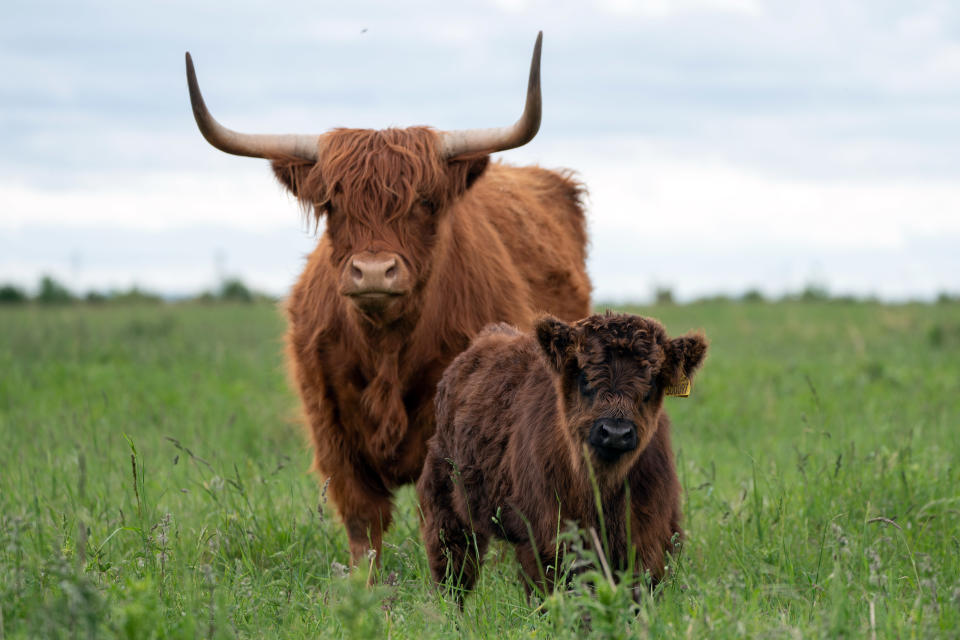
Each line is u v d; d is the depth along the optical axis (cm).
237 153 1175
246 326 3859
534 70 1124
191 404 1978
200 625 739
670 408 1948
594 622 693
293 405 1866
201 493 1335
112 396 2045
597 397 861
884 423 1577
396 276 1069
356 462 1228
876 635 726
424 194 1134
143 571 910
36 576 838
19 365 2453
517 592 974
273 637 779
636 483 895
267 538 1153
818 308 4397
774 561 1023
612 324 885
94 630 666
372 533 1220
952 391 2039
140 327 3503
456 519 1060
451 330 1227
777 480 1275
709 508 1231
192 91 1148
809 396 1952
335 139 1145
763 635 714
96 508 1223
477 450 1018
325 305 1213
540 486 915
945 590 867
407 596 990
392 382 1180
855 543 977
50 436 1627
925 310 4019
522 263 1445
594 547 874
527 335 1091
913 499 1189
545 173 1772
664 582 876
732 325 3694
